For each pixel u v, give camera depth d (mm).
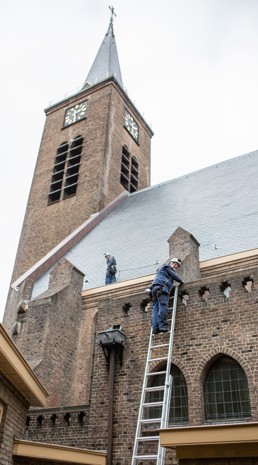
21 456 10398
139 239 28609
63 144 45062
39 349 20812
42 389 11609
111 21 62594
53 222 38969
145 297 14734
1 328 8367
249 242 22094
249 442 8625
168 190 35812
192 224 26969
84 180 39781
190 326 13352
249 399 11844
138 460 12070
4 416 9867
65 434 15297
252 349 12070
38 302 22359
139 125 49656
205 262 21250
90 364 22062
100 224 35500
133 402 13312
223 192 29422
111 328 14898
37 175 44344
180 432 9305
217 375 12672
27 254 38500
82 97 47594
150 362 13594
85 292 24344
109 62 53062
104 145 41219
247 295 12852
